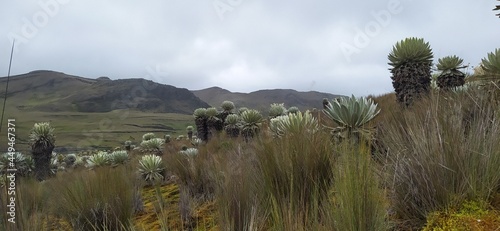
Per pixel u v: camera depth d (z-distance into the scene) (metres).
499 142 2.00
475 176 1.89
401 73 5.00
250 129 8.73
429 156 1.98
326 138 2.73
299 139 2.59
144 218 3.61
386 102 6.74
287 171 2.34
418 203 1.96
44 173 9.34
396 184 2.08
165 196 4.91
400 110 3.79
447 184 1.92
